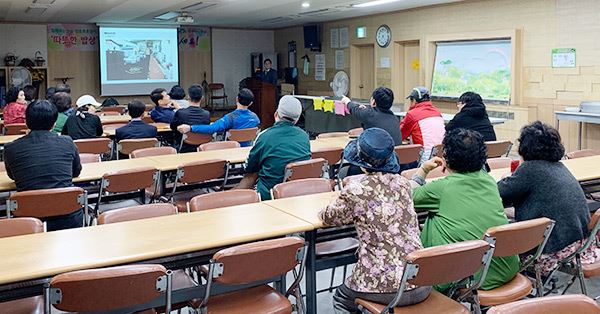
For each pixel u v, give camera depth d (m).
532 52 8.93
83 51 14.09
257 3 10.17
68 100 6.53
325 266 3.01
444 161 2.86
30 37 13.47
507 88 9.25
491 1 9.42
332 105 6.96
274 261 2.41
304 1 9.89
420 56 10.88
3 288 2.26
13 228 2.80
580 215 2.98
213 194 3.36
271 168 4.18
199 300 2.58
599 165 4.22
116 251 2.41
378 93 5.25
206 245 2.50
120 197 4.39
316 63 14.26
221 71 15.71
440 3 10.16
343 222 2.57
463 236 2.67
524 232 2.62
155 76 14.44
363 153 2.52
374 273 2.47
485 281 2.71
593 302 1.71
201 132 6.34
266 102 12.68
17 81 13.04
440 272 2.34
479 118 5.45
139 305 2.40
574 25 8.32
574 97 8.43
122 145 5.80
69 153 3.84
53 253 2.39
